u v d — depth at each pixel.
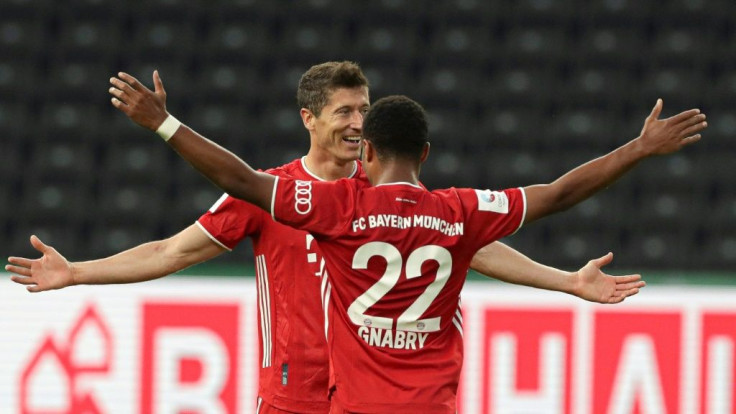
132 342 25.86
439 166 43.34
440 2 48.22
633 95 45.88
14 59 46.03
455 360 14.12
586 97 45.84
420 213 13.80
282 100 45.59
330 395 14.36
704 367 26.06
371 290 13.73
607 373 26.05
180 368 25.83
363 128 14.30
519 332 26.08
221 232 16.44
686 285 26.22
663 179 42.47
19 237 41.38
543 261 39.62
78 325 25.91
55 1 47.44
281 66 46.62
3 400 25.72
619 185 42.12
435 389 13.77
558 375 26.00
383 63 46.78
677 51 46.81
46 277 15.56
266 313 16.97
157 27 47.38
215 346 25.86
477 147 44.34
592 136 44.66
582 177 14.20
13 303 25.91
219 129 44.41
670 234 41.31
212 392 25.78
